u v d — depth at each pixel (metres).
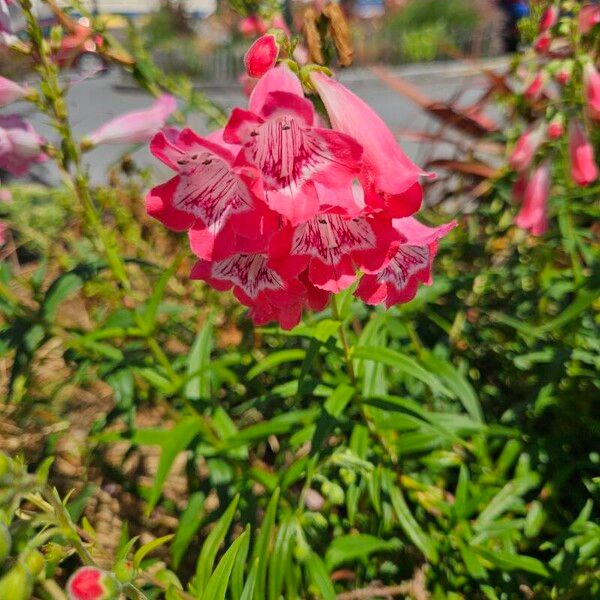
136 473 0.44
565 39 0.40
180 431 0.32
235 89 2.13
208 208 0.20
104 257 0.35
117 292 0.41
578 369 0.36
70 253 0.57
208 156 0.19
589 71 0.37
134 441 0.33
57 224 0.62
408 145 0.97
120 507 0.41
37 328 0.32
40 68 0.29
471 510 0.32
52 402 0.43
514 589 0.31
